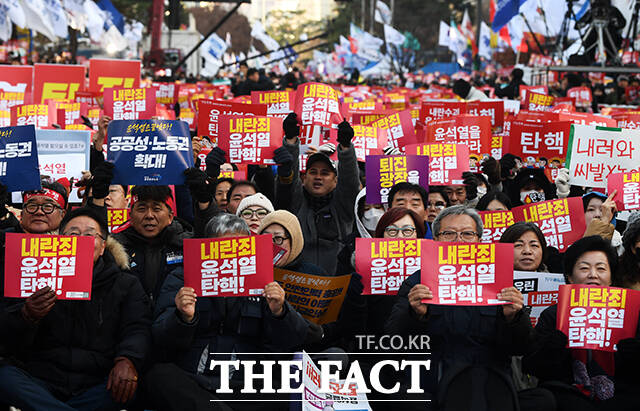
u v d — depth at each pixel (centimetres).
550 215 666
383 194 673
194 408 474
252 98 919
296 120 716
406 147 767
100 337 500
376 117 971
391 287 543
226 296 501
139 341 495
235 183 679
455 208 539
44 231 578
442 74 5047
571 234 664
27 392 468
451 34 5022
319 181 706
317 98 805
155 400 484
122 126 604
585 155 755
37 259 479
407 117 875
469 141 886
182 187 680
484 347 498
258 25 4959
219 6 8838
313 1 9219
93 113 1040
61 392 491
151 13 3772
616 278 544
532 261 580
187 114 1334
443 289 484
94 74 1309
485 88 2544
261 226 559
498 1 2503
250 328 510
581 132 755
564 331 501
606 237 633
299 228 561
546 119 942
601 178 754
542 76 2070
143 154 600
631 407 501
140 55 4762
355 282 541
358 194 693
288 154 693
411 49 6556
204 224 591
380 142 832
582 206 665
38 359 495
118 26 3203
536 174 811
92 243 483
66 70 1251
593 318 499
